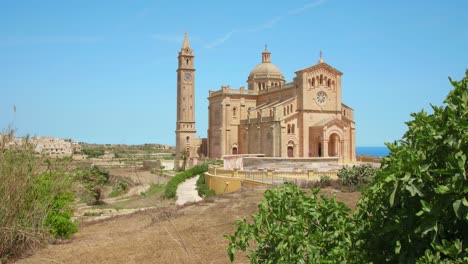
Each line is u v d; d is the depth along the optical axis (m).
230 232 26.88
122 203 45.62
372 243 9.20
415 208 8.31
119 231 31.30
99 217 42.66
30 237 23.81
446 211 7.59
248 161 66.56
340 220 10.23
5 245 22.62
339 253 8.98
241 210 33.53
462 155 7.39
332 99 89.38
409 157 8.09
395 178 8.05
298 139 86.81
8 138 23.03
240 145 102.94
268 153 87.56
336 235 9.71
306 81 87.00
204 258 21.69
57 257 23.02
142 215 37.00
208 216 32.62
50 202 26.48
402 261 8.16
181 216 33.47
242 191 44.50
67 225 28.77
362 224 10.16
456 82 8.36
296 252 9.43
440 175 7.94
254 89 114.56
